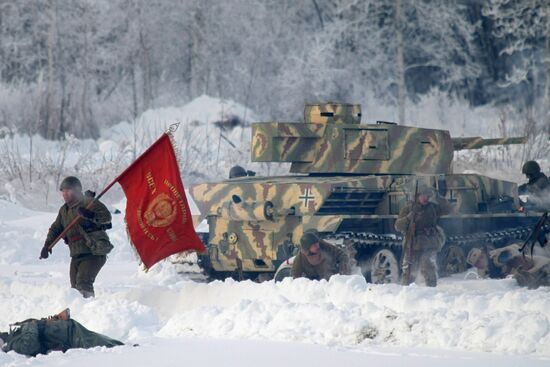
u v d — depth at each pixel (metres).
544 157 118.00
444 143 70.69
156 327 39.03
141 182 45.53
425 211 57.16
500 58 191.00
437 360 29.34
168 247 45.47
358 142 67.75
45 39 176.00
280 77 173.50
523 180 110.69
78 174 110.44
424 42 183.25
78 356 32.03
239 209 62.81
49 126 156.38
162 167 45.34
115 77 184.88
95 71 177.12
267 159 68.19
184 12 184.75
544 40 185.00
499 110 178.00
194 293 45.88
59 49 169.50
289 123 68.12
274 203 61.91
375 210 64.38
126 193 45.78
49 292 47.66
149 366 29.56
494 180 68.62
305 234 48.69
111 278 63.59
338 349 31.73
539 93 184.25
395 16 175.12
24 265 72.81
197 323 37.31
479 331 31.59
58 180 107.50
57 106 158.62
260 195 62.34
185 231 45.41
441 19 175.00
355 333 33.28
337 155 67.50
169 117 152.50
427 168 69.75
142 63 184.50
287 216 62.03
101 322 39.28
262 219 62.03
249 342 33.69
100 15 172.25
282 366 28.95
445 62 180.88
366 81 181.25
